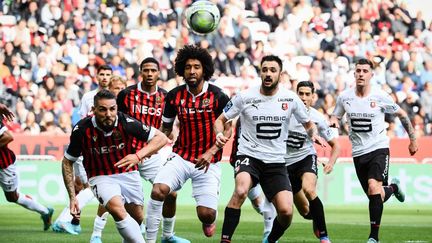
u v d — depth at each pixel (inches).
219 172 767.1
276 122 706.8
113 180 650.8
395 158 1620.3
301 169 844.0
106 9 1895.9
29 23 1830.7
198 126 756.0
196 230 1040.2
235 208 694.5
